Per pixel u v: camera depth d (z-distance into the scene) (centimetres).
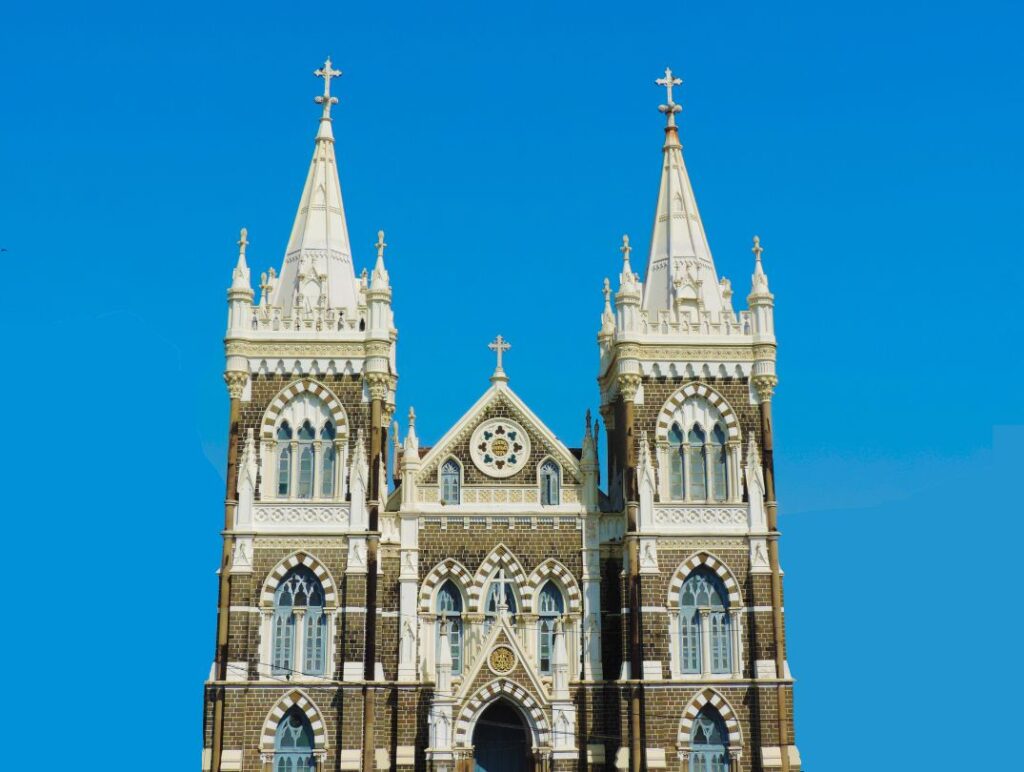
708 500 7794
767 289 8069
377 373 7800
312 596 7550
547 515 7831
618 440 8244
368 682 7356
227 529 7531
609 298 8550
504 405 8012
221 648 7356
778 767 7331
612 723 7544
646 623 7481
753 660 7519
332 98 8762
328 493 7719
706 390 7931
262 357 7844
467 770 7288
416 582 7662
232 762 7194
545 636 7738
